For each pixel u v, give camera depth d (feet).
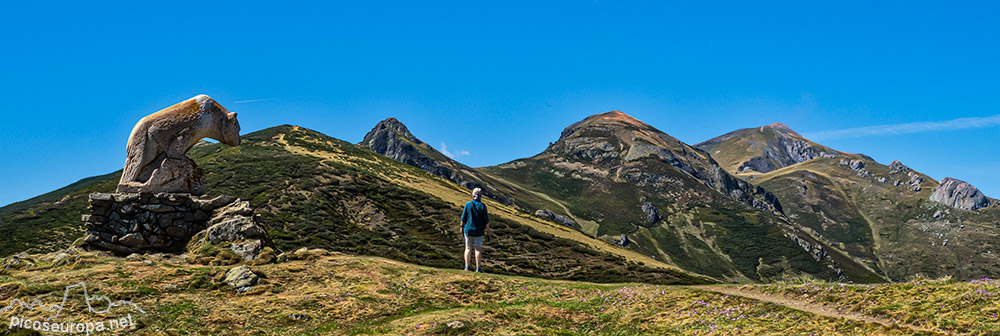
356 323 42.42
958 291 36.96
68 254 53.78
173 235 61.62
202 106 64.95
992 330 30.91
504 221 261.65
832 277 570.05
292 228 199.00
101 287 44.68
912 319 34.58
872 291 40.14
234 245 58.03
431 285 50.90
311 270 53.11
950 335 31.86
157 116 64.23
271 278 50.21
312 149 351.25
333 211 230.07
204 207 63.26
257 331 40.06
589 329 41.83
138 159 62.95
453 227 241.35
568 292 50.31
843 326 35.06
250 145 337.31
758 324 37.22
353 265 55.31
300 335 39.75
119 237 60.18
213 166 277.23
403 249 198.70
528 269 203.41
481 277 53.98
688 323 39.63
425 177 355.77
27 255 54.08
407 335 38.78
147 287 45.70
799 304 40.91
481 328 40.29
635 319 41.93
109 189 243.19
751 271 578.66
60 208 221.87
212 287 47.21
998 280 38.45
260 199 227.20
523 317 43.55
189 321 40.55
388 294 48.34
